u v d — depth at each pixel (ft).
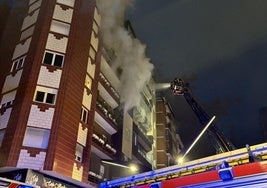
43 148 55.52
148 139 117.29
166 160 133.08
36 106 58.80
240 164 13.96
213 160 14.99
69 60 66.80
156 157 133.18
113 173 83.25
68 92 63.26
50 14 71.05
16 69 66.64
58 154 55.72
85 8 80.33
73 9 75.00
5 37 77.51
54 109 59.57
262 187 12.22
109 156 80.59
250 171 12.81
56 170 54.13
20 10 79.77
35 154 54.08
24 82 61.82
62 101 61.00
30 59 64.95
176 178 15.20
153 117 138.62
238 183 12.93
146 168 90.74
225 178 13.35
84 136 66.85
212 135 61.77
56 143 55.98
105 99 91.25
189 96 65.26
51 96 61.77
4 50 74.18
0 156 53.62
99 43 84.69
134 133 101.60
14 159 52.42
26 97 59.00
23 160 52.95
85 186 65.00
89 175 68.80
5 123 58.34
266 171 12.43
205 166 15.11
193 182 14.39
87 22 79.10
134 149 97.71
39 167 53.01
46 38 67.51
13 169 53.11
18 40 72.84
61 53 67.31
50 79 62.95
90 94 73.46
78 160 63.77
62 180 59.57
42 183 53.88
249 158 13.78
